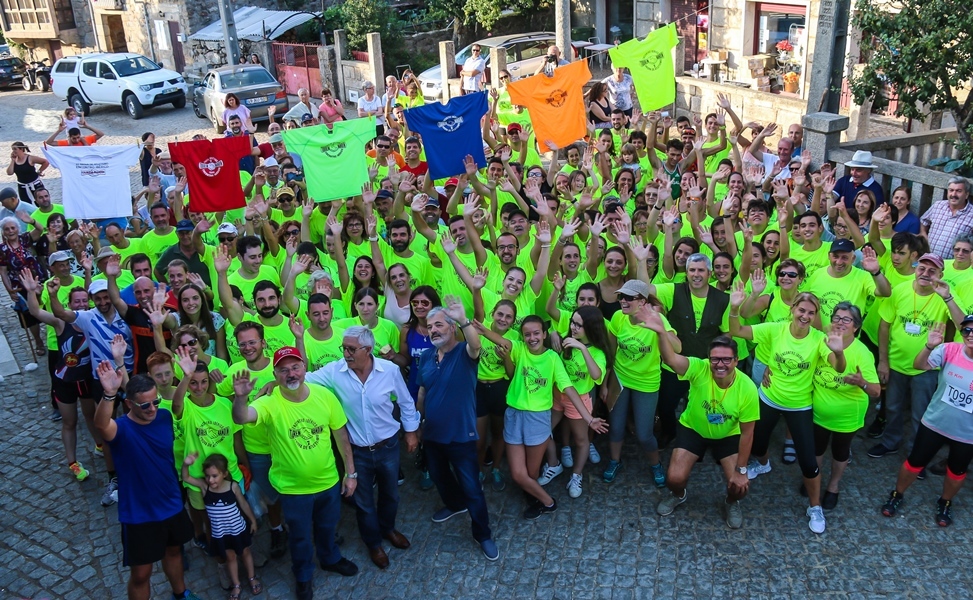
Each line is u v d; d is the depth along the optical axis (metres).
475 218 8.56
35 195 10.90
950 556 6.46
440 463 6.95
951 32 9.42
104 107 28.91
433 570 6.69
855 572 6.35
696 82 18.30
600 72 23.69
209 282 9.00
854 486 7.35
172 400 6.35
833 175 9.43
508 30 27.88
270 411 6.03
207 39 29.33
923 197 9.95
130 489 5.87
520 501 7.46
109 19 35.66
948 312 7.14
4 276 10.29
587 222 8.43
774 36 20.11
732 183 9.47
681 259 8.10
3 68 34.72
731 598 6.17
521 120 13.02
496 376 7.21
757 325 6.99
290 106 25.39
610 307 7.86
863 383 6.52
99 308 7.69
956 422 6.41
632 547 6.77
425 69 26.33
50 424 9.24
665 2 22.84
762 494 7.32
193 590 6.65
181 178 10.77
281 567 6.85
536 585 6.45
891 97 13.44
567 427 7.61
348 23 25.81
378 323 7.32
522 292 7.71
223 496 6.25
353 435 6.43
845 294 7.48
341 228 8.39
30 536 7.36
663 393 7.49
